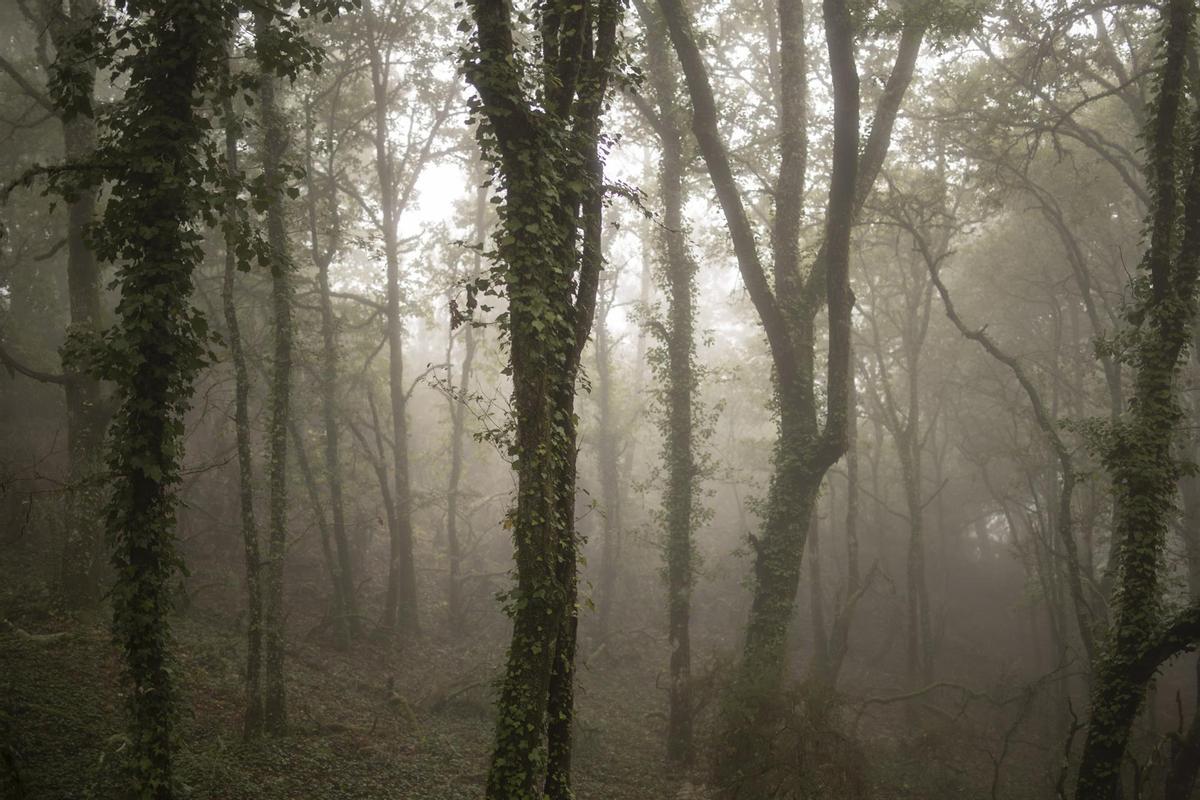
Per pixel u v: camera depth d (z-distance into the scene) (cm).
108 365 958
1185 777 1692
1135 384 1706
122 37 1045
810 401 2084
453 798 1541
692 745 1981
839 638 2445
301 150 2488
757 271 2072
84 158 1002
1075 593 2077
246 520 1562
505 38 988
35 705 1355
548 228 975
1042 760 2498
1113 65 2491
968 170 2845
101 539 1869
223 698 1702
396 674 2323
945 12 1912
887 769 2194
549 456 958
